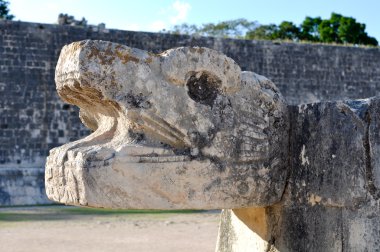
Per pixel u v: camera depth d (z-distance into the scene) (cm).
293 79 2483
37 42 2161
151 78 416
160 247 1050
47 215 1602
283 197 460
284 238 457
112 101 414
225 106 434
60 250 1025
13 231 1259
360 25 5047
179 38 2322
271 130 449
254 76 453
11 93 2120
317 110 441
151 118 414
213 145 427
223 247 545
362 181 411
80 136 2188
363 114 417
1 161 2089
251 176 438
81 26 2214
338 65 2545
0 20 2128
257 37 4684
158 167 412
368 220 407
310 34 5106
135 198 408
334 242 421
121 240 1137
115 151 409
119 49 412
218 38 2389
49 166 448
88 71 406
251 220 496
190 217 1555
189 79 428
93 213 1656
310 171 441
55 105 2164
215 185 426
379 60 2594
